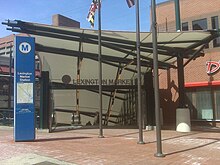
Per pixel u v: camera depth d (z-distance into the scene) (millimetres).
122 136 16562
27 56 14391
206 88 24219
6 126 22188
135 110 25594
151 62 22516
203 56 21984
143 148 12164
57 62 23172
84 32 17766
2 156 10414
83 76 24844
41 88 19812
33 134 14406
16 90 14156
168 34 17172
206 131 19938
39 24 16781
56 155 10539
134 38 18312
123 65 23984
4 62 37656
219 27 23656
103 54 21953
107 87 23531
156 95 10648
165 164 9180
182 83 20562
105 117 27188
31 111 14391
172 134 17875
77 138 15516
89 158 10039
